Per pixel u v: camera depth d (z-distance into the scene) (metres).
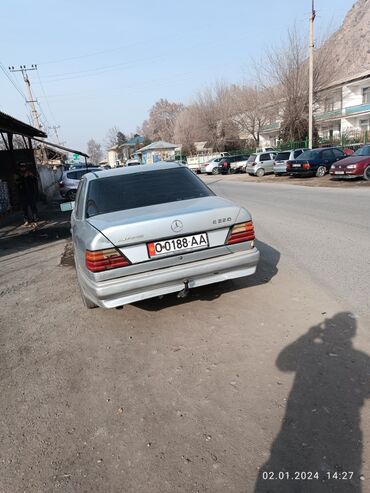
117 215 3.58
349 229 7.09
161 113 105.06
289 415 2.32
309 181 17.95
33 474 2.08
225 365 2.92
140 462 2.09
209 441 2.19
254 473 1.95
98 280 3.18
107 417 2.48
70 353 3.38
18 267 6.63
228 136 50.25
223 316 3.74
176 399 2.59
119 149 113.00
